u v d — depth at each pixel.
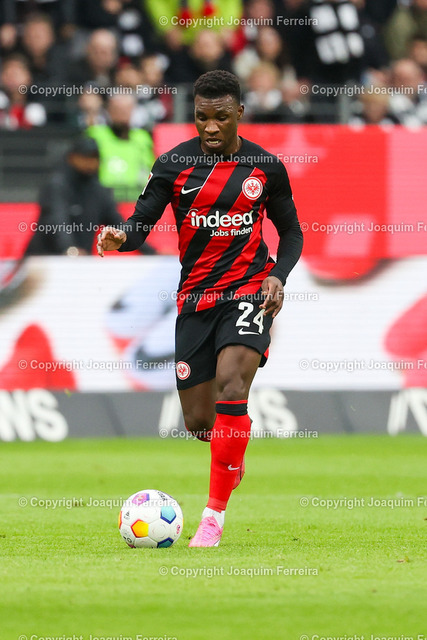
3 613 16.39
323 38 61.72
